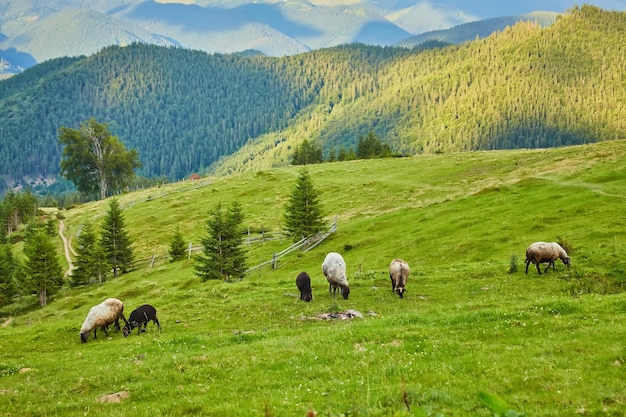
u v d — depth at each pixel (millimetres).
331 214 77938
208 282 54375
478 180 78375
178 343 20219
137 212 111500
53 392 14812
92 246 77812
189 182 145125
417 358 14078
